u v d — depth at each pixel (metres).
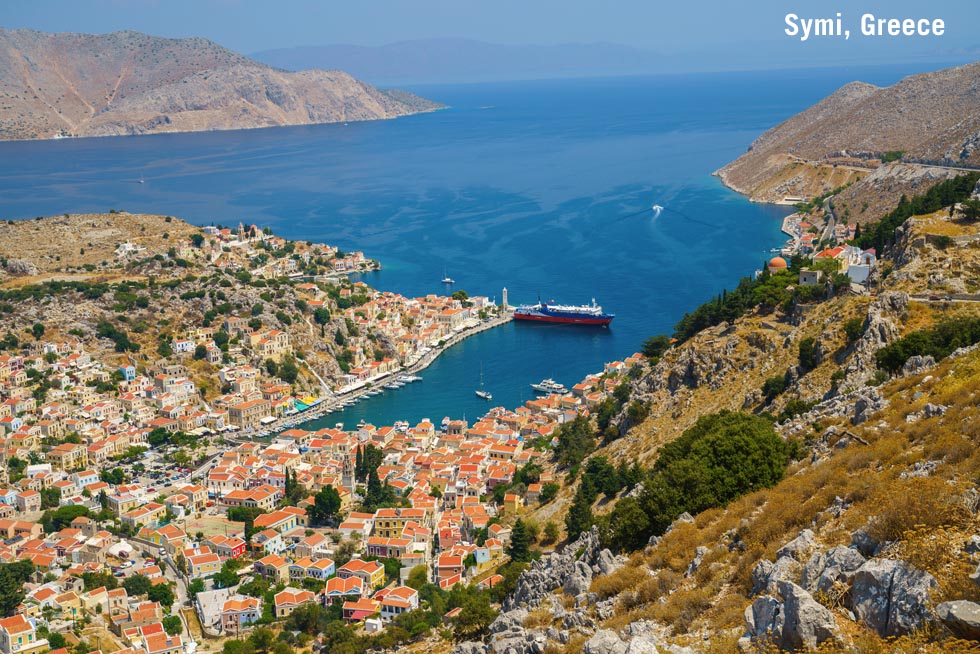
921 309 153.12
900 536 57.94
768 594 60.97
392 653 148.62
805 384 155.25
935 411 86.50
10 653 164.12
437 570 187.88
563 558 111.25
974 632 47.44
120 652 157.88
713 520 92.62
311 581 191.75
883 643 50.38
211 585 193.50
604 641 62.69
